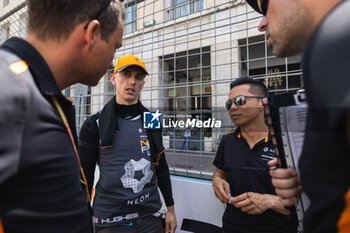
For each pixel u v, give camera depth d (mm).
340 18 241
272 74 1124
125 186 992
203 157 1203
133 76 1097
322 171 248
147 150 1084
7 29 1993
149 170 1072
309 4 334
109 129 1007
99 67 532
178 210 1276
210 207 1154
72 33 446
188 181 1236
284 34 385
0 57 349
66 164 407
